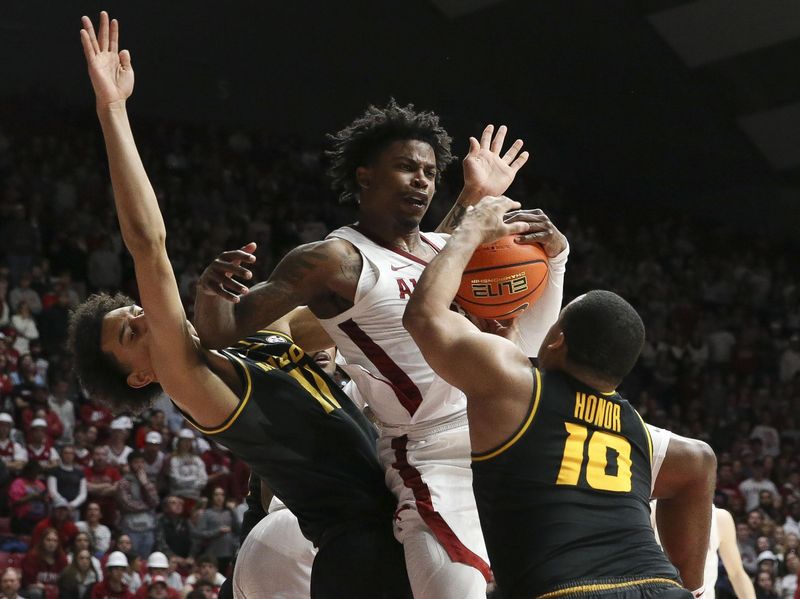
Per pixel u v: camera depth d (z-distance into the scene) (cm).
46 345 1145
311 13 1833
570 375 247
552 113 1955
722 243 1884
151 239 260
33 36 1656
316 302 277
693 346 1531
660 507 273
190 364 268
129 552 862
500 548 237
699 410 1378
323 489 283
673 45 1714
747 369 1524
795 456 1318
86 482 930
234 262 253
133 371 290
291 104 1823
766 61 1686
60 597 810
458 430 279
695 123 1853
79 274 1284
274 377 283
